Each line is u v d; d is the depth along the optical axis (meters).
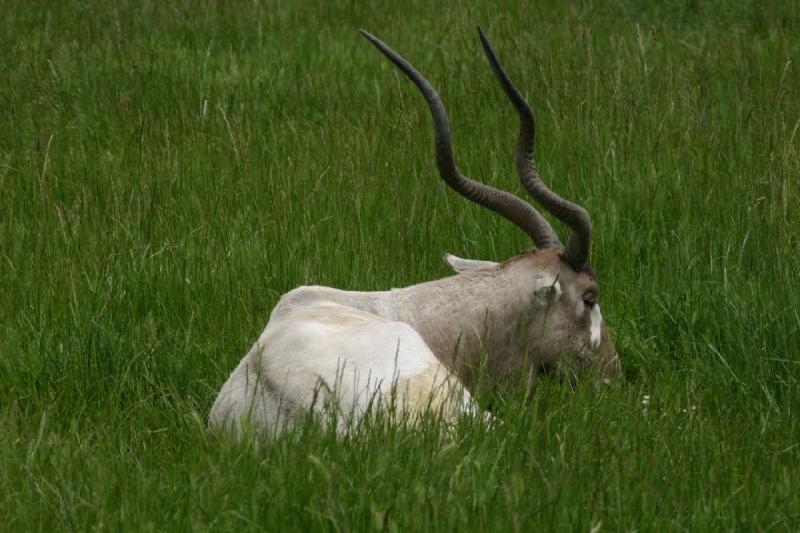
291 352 16.59
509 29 40.34
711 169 28.25
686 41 39.94
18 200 28.12
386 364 15.93
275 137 31.11
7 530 13.90
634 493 14.61
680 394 19.58
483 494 13.64
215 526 13.55
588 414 17.45
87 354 20.47
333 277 24.16
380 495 13.80
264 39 40.72
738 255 24.22
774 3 42.06
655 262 24.66
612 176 27.52
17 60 37.12
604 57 36.97
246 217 26.98
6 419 17.44
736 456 16.77
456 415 15.80
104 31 40.22
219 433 15.76
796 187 25.88
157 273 23.36
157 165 29.08
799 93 33.47
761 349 20.72
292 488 13.78
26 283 23.23
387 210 27.20
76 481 15.13
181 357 20.92
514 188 28.44
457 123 32.34
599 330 20.31
